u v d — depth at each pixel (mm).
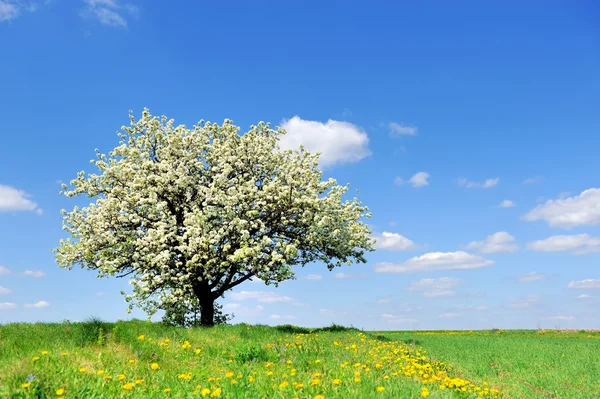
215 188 21297
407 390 7719
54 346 9852
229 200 20734
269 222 22125
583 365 15945
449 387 9094
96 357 9125
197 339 13680
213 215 20688
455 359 16391
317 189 23094
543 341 24172
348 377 8891
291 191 21594
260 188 22922
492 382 12633
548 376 13836
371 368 10477
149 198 21375
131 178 22812
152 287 21438
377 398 7199
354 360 11641
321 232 21469
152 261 20047
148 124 23562
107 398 6883
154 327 15531
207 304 22891
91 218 22422
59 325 15312
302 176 23141
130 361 9195
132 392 7355
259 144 23828
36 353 8773
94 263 22500
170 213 21719
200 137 24000
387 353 13773
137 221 21641
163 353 10547
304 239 22125
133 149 22328
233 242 20812
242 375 8578
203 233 20328
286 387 7680
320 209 21359
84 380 7496
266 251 21422
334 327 21531
